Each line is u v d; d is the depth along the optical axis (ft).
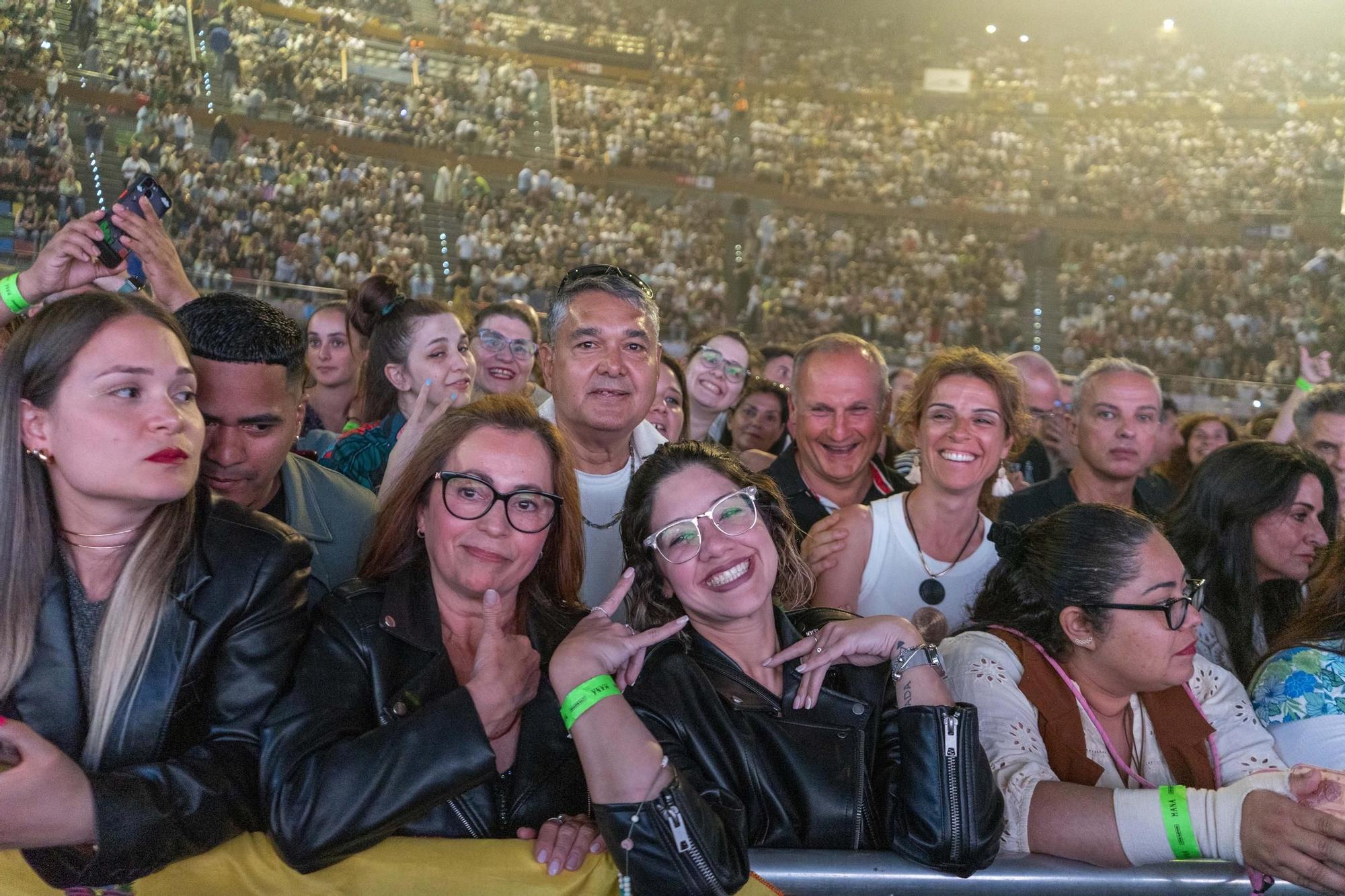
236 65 75.72
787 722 6.34
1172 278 81.56
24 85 67.56
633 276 9.39
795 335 73.77
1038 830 6.21
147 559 5.48
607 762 5.49
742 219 86.74
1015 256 86.43
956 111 103.71
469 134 81.87
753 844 6.11
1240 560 9.05
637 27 103.45
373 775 5.34
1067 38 110.93
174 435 5.35
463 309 20.59
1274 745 7.19
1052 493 12.88
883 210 88.74
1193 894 5.82
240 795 5.42
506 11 99.40
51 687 5.40
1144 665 6.72
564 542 6.84
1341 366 72.28
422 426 9.14
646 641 5.90
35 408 5.32
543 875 5.61
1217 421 18.11
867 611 10.12
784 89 103.14
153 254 7.93
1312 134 92.58
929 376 10.21
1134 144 96.99
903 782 5.98
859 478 12.16
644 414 9.36
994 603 7.59
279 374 7.20
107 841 4.90
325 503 8.25
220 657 5.64
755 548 6.56
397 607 6.30
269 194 70.69
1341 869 5.47
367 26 90.22
